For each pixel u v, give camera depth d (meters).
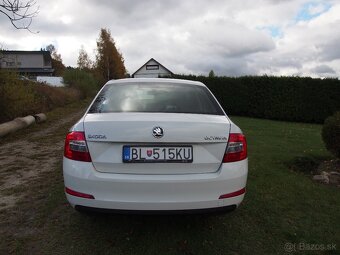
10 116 12.15
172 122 3.03
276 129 14.12
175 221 3.79
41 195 4.66
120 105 3.60
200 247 3.27
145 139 2.97
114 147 3.01
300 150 8.39
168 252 3.16
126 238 3.39
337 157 6.21
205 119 3.24
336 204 4.50
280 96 20.88
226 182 3.08
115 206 2.96
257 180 5.44
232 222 3.84
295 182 5.38
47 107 19.00
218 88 23.12
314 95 19.97
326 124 6.20
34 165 6.46
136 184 2.93
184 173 3.05
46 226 3.66
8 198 4.55
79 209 3.05
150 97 3.77
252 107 21.95
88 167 2.99
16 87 12.28
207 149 3.09
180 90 4.00
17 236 3.44
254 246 3.33
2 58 12.04
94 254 3.10
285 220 3.95
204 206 3.04
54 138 9.81
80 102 27.20
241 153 3.22
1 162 6.72
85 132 3.05
